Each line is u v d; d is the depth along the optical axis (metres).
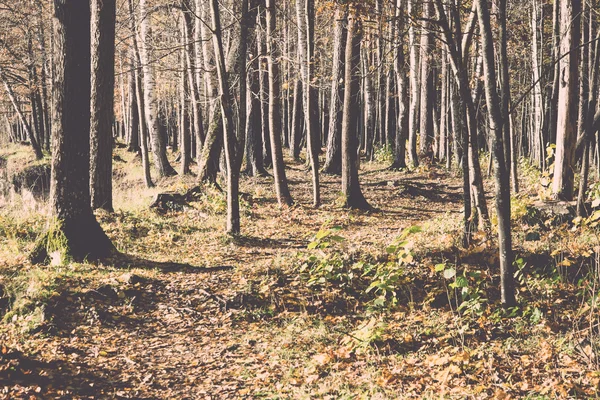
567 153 13.56
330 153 24.80
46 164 32.78
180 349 7.20
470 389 5.64
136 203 17.16
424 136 28.11
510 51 26.23
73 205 9.74
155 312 8.23
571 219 12.20
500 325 7.52
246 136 24.30
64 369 6.30
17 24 28.58
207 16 21.81
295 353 7.07
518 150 28.70
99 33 13.47
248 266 10.24
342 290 9.09
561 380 5.65
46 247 9.61
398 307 8.45
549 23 24.20
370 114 31.64
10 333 7.06
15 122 58.97
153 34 22.64
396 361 6.64
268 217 16.50
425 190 21.94
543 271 9.61
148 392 5.98
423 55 25.20
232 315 8.27
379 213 17.72
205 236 12.99
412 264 9.77
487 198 20.22
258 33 20.64
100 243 10.00
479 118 24.94
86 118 9.79
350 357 6.88
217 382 6.28
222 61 12.52
